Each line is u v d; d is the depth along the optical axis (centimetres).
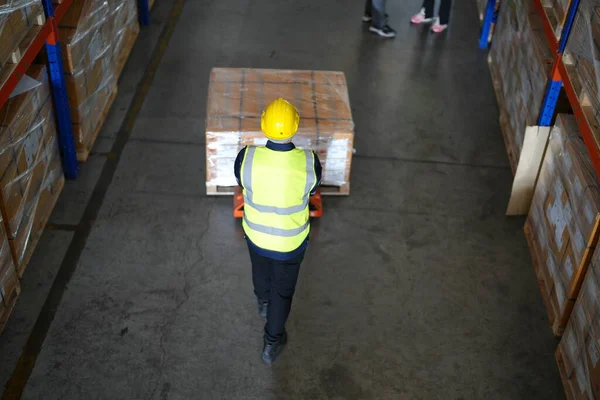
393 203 678
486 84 855
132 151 721
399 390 517
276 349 525
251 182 450
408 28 954
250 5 984
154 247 617
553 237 572
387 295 588
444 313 575
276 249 469
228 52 886
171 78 833
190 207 660
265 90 666
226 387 512
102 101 742
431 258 623
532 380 529
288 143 449
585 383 480
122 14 805
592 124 500
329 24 955
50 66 603
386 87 840
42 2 559
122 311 561
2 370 514
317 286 591
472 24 969
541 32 671
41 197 606
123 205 657
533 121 636
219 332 550
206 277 593
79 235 624
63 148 659
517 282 606
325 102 657
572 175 535
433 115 799
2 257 518
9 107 536
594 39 503
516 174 640
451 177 714
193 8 968
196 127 761
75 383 509
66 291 574
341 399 509
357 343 548
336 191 674
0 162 509
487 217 669
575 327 505
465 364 538
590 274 484
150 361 526
